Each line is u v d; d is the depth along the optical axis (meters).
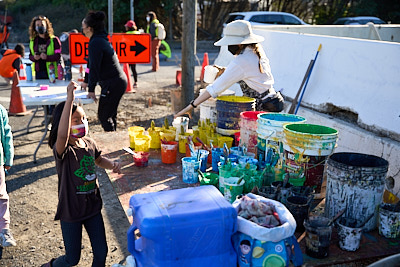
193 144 4.47
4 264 3.73
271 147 3.92
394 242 3.12
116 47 7.30
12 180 5.42
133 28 11.77
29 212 4.64
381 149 4.41
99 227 3.11
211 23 21.67
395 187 4.17
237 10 21.42
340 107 5.28
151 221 2.40
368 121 4.80
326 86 5.66
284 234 2.54
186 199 2.68
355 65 5.23
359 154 3.41
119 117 8.19
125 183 4.04
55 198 4.98
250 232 2.54
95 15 5.76
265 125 3.90
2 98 9.48
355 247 2.96
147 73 13.26
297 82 6.26
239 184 3.40
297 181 3.44
